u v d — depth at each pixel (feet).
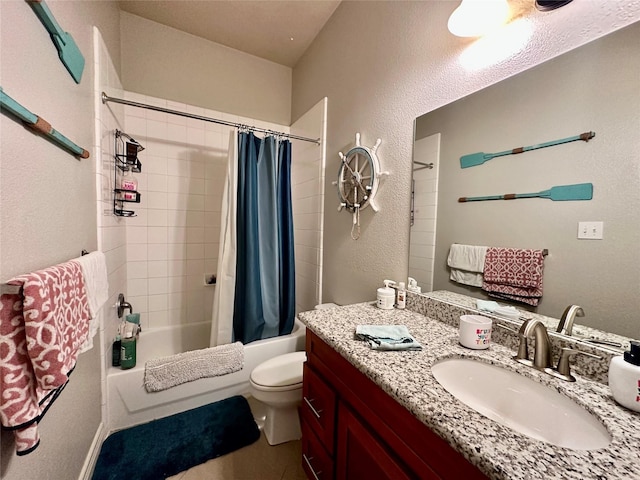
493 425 1.74
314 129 7.14
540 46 2.72
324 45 6.73
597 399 2.02
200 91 7.54
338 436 3.01
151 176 7.13
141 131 6.93
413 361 2.59
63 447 3.12
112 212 5.38
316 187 6.98
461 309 3.45
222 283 6.12
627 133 2.16
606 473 1.39
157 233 7.28
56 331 2.15
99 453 4.36
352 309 4.27
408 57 4.27
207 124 7.70
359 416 2.69
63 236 3.10
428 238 4.00
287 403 4.56
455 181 3.60
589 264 2.39
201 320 7.91
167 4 6.25
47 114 2.75
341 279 6.01
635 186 2.12
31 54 2.43
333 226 6.31
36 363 2.00
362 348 2.86
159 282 7.36
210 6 6.26
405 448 2.11
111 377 4.84
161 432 4.87
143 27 6.75
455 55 3.57
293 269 6.97
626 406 1.88
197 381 5.56
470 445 1.56
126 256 6.88
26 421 1.97
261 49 7.84
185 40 7.25
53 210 2.84
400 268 4.49
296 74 8.41
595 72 2.34
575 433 1.97
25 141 2.31
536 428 2.19
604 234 2.29
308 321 3.68
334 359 3.16
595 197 2.34
